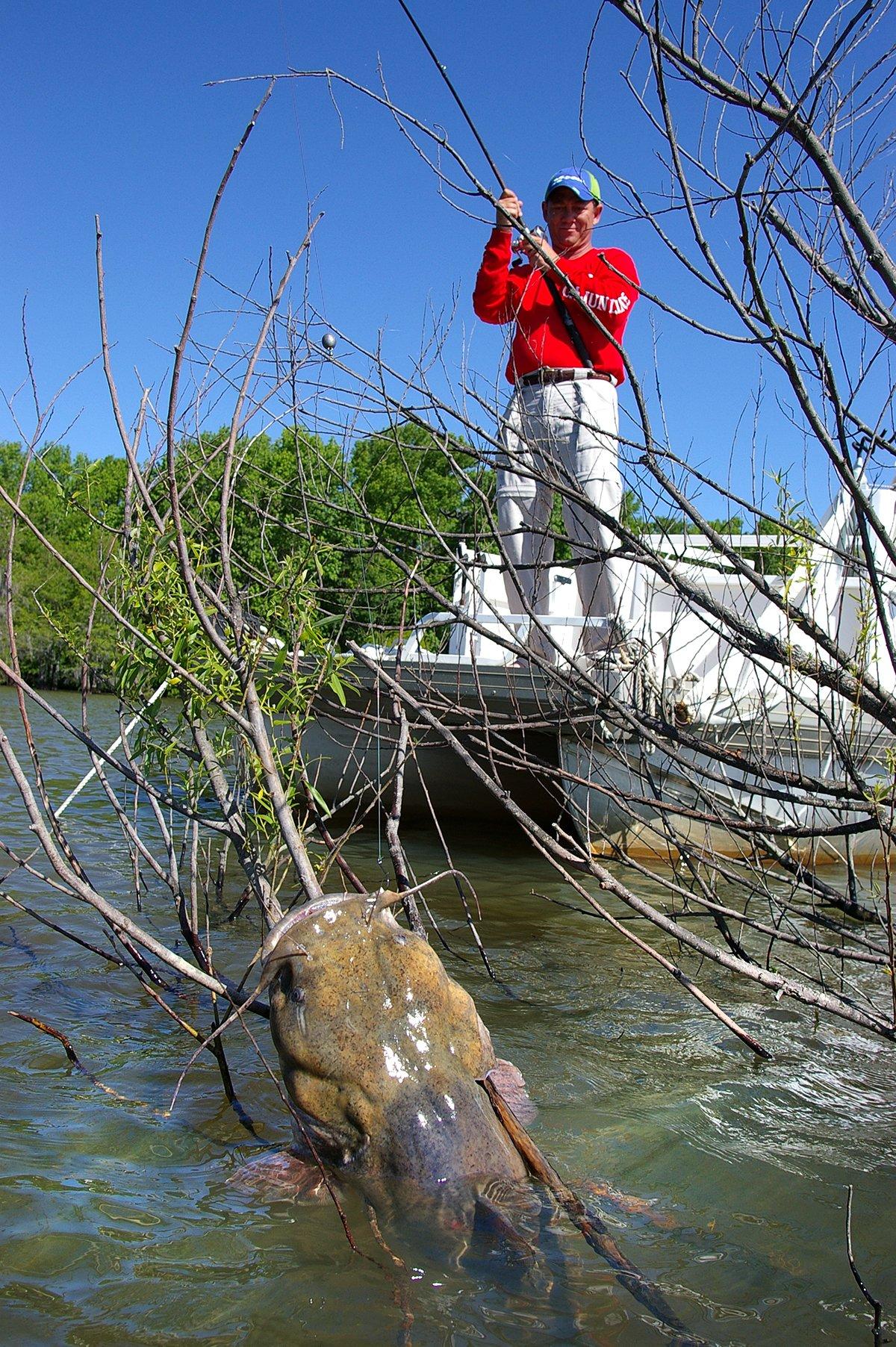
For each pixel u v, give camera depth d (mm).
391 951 2572
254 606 4586
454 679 6949
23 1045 3686
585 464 6094
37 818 3285
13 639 3652
